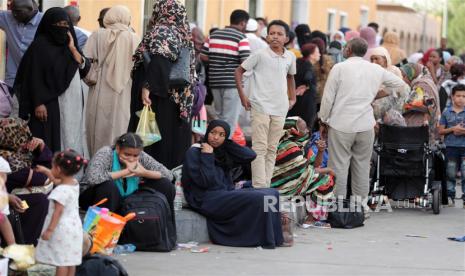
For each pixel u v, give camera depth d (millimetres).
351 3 53750
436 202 21812
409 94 22953
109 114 17906
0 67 20578
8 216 13633
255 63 19000
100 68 17984
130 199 15773
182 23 17797
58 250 12211
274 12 41031
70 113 17031
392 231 19266
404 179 21938
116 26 18062
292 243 17109
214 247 16594
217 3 34594
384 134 21609
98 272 12859
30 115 16766
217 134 16969
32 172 14172
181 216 16703
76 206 12438
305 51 23328
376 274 14945
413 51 80625
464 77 29031
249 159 17250
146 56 17375
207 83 23344
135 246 15727
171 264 14953
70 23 16938
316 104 24078
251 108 18938
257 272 14719
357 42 20016
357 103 19812
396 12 74062
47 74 16703
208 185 16938
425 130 21500
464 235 18984
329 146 20016
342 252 16734
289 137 19391
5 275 12141
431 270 15406
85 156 18484
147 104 17266
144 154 16250
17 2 18391
